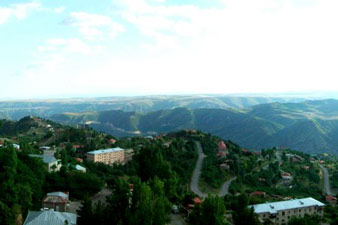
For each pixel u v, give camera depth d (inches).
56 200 4488.2
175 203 5378.9
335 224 5629.9
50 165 6043.3
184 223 4451.3
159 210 3759.8
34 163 5246.1
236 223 4350.4
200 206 4220.0
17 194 3944.4
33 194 4468.5
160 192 4256.9
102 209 3949.3
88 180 5600.4
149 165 5615.2
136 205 3909.9
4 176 4015.8
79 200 5236.2
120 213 3870.6
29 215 3636.8
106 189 6092.5
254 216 4308.6
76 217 3863.2
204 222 3988.7
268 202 6373.0
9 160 4178.2
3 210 3513.8
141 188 3882.9
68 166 6894.7
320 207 6176.2
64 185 5319.9
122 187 4092.0
